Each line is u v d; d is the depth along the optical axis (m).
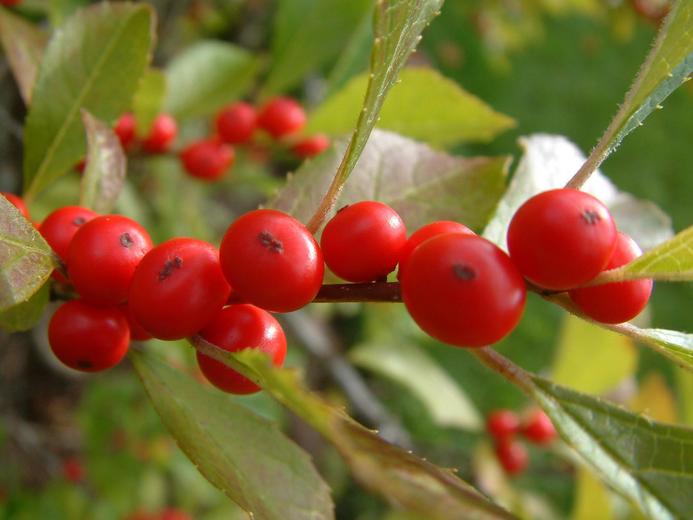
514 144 0.54
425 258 0.07
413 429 0.37
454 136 0.14
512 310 0.07
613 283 0.08
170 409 0.09
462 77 0.52
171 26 0.22
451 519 0.06
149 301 0.08
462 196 0.10
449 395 0.22
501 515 0.07
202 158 0.16
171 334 0.08
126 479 0.27
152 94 0.15
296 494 0.09
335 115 0.16
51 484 0.27
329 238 0.08
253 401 0.23
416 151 0.10
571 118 0.58
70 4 0.16
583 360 0.17
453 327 0.07
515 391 0.40
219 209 0.33
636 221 0.11
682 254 0.08
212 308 0.08
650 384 0.18
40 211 0.18
